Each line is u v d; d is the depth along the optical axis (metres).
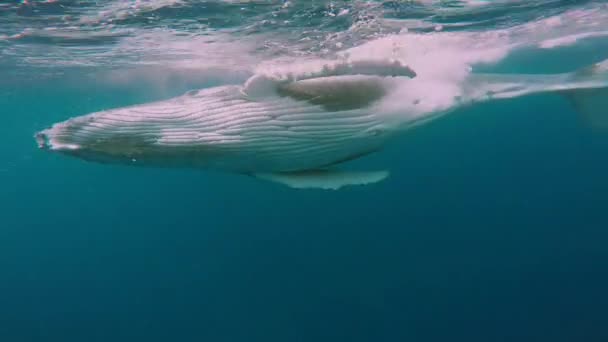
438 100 5.38
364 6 9.68
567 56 22.92
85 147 5.14
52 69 19.69
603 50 21.92
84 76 22.02
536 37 15.77
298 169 5.49
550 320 20.22
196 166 5.46
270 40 12.32
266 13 10.21
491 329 20.05
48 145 5.22
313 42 12.30
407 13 10.28
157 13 10.45
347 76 4.79
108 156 5.26
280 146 5.06
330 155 5.30
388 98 5.07
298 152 5.14
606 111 6.51
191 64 17.14
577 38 17.97
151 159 5.26
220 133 4.96
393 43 12.02
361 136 5.16
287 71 4.59
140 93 28.69
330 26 11.00
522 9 11.34
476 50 15.80
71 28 12.02
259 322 24.05
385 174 5.36
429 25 11.25
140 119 4.95
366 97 4.95
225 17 10.60
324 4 9.59
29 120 45.31
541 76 6.34
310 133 5.03
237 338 23.38
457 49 14.40
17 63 18.08
